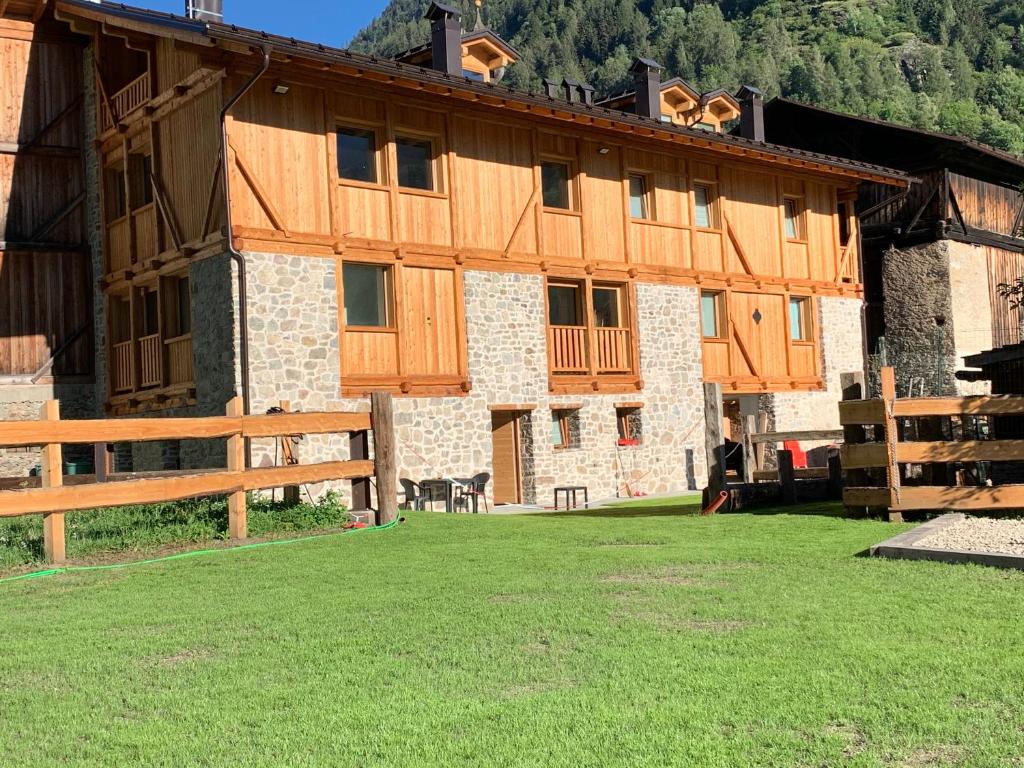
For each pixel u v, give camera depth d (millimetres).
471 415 17750
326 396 15938
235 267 15188
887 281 28031
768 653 5004
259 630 6016
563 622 5883
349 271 16672
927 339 27312
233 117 15242
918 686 4398
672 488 20859
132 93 17891
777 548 8453
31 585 7855
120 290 18484
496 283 18297
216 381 15492
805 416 23844
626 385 20219
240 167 15273
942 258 27109
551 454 18891
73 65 19781
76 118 19703
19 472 18984
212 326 15578
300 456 15742
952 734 3832
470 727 4086
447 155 17734
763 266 23203
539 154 19172
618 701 4340
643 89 23547
